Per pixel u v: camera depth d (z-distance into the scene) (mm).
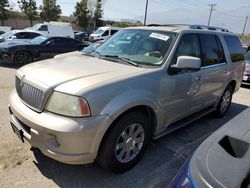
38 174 2881
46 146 2496
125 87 2730
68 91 2453
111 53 3742
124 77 2799
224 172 1384
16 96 3072
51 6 45875
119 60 3428
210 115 5367
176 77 3412
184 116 3947
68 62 3281
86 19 47000
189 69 3248
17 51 9898
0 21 41062
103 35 21625
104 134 2600
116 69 3023
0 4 39312
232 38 5328
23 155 3211
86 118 2424
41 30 21797
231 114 5750
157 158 3426
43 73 2816
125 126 2809
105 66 3119
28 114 2623
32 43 10664
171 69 3316
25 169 2945
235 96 7688
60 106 2463
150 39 3682
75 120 2410
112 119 2559
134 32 3984
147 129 3174
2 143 3463
